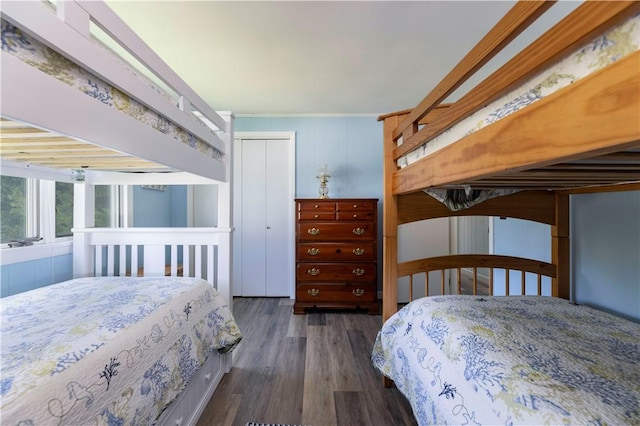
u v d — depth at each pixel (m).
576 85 0.49
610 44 0.45
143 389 0.89
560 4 1.48
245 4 1.44
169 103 1.12
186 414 1.22
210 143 1.53
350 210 2.71
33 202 1.61
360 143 3.17
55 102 0.63
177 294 1.25
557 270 1.59
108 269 1.78
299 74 2.20
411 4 1.46
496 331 0.99
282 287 3.26
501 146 0.67
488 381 0.77
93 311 1.01
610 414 0.59
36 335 0.81
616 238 1.37
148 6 1.44
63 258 1.69
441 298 1.39
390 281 1.57
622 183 1.20
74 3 0.68
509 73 0.65
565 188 1.48
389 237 1.57
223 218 1.79
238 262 3.26
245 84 2.37
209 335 1.40
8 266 1.39
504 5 1.47
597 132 0.45
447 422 0.84
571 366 0.78
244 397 1.48
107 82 0.80
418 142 1.18
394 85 2.40
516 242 2.01
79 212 1.73
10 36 0.55
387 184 1.57
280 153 3.25
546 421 0.60
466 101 0.82
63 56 0.66
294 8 1.48
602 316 1.17
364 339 2.18
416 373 1.10
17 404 0.55
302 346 2.06
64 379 0.65
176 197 3.37
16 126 0.81
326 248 2.71
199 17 1.54
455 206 1.52
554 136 0.53
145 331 0.95
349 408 1.41
